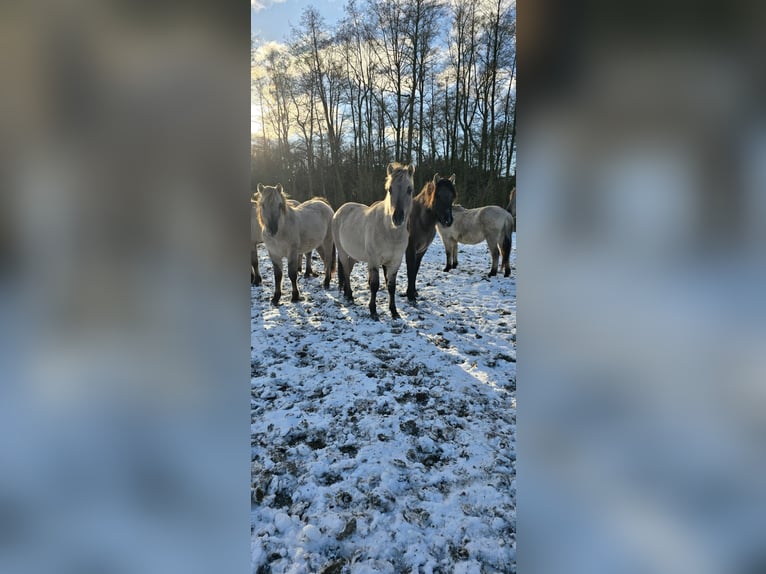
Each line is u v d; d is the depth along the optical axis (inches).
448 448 84.0
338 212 197.9
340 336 149.7
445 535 62.7
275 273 192.2
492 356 130.3
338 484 73.8
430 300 197.0
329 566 58.0
